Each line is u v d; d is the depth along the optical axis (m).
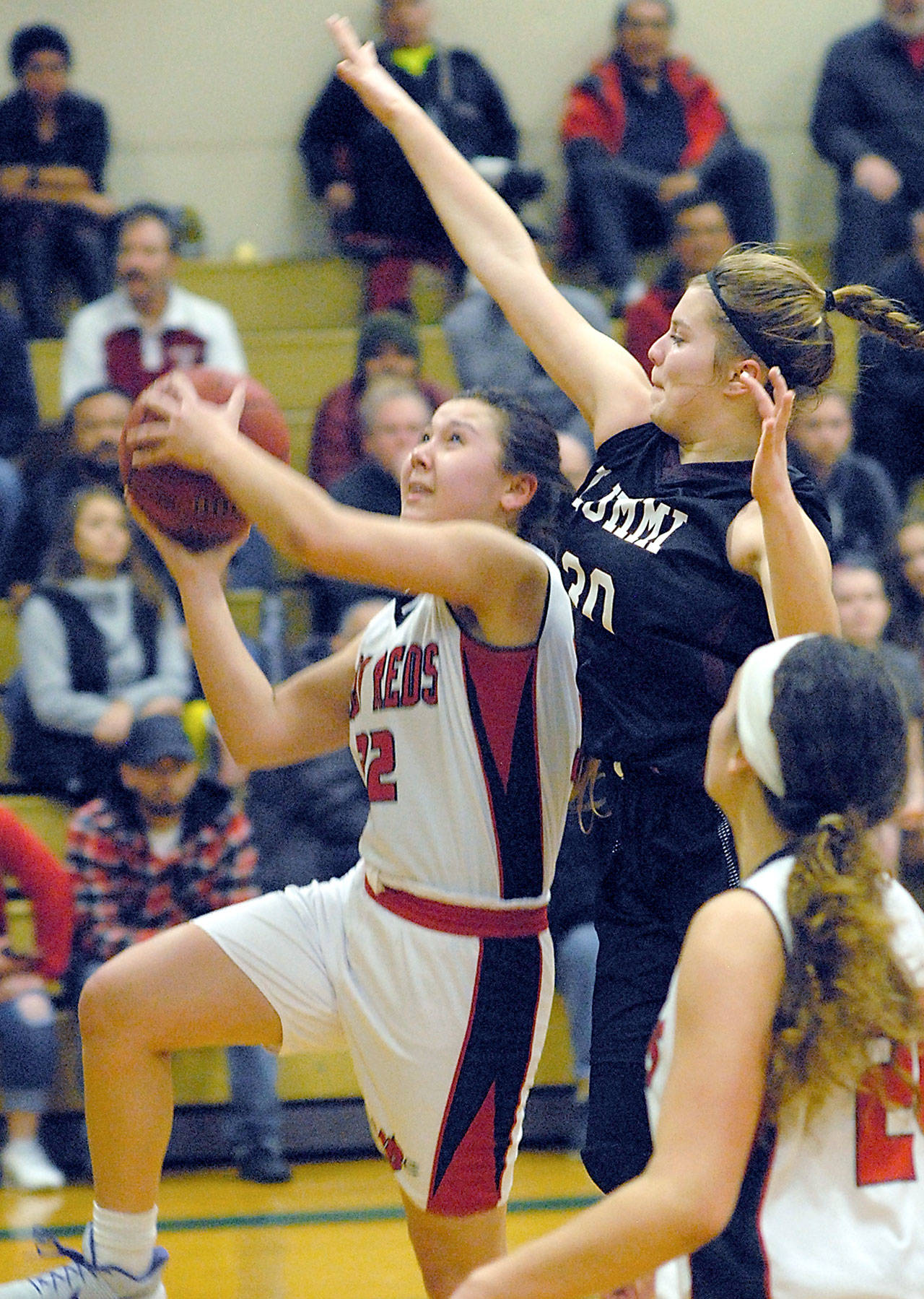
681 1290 5.20
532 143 23.70
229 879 14.13
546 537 7.62
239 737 7.71
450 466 7.42
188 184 23.45
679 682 7.03
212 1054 14.50
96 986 7.21
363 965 7.27
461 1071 7.18
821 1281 4.89
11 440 19.27
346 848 14.34
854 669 5.15
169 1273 11.16
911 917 5.23
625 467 7.46
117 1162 7.21
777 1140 5.00
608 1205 4.76
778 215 24.27
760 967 4.89
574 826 13.91
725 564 6.96
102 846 14.06
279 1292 10.71
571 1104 14.66
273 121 23.45
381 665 7.36
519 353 18.56
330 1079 14.73
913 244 20.56
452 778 7.15
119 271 18.88
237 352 19.30
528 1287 4.75
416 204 21.08
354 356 20.66
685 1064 4.86
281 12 23.36
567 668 7.27
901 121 22.11
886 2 22.41
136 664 15.33
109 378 18.77
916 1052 5.13
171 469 7.18
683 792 7.09
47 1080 13.78
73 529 15.42
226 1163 14.55
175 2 23.25
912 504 20.03
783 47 24.11
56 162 21.61
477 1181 7.28
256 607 16.31
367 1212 12.86
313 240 23.55
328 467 17.64
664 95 21.84
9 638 17.20
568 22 23.69
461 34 23.53
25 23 23.14
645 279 21.73
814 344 7.07
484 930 7.20
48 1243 7.53
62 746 15.13
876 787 5.14
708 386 7.11
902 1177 5.08
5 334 19.36
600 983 7.34
